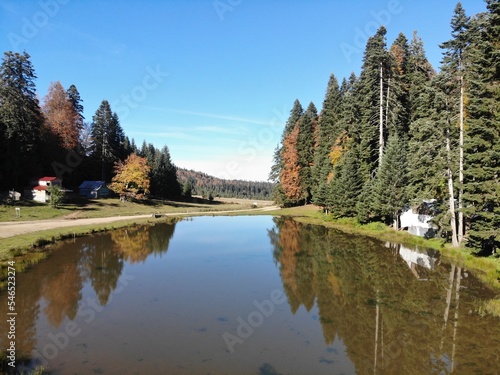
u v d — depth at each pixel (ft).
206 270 71.77
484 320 44.96
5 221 123.03
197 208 239.50
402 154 111.14
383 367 33.86
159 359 34.81
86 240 103.09
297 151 207.82
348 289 58.59
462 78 74.95
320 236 116.26
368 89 134.62
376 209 116.16
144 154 299.99
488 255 71.05
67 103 181.57
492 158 64.59
